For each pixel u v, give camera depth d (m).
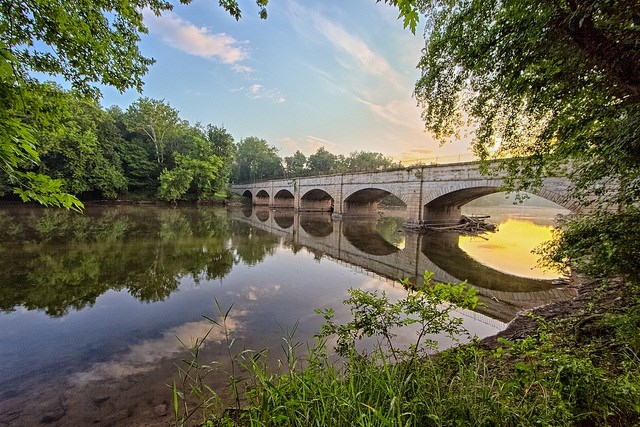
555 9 3.47
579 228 5.14
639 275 4.15
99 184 39.06
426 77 6.04
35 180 2.52
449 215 27.83
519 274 12.22
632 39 3.29
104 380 4.77
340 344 3.50
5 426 3.83
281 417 2.42
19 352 5.62
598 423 2.37
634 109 4.13
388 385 2.66
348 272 11.75
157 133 52.38
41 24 3.78
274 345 5.87
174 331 6.49
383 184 29.70
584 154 5.38
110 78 5.13
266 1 4.97
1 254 12.45
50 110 3.61
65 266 11.09
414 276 11.73
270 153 93.25
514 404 2.42
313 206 49.09
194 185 51.06
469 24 4.86
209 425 2.95
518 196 6.99
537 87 4.68
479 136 6.52
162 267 11.55
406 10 2.26
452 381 2.74
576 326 4.76
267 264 12.74
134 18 4.98
